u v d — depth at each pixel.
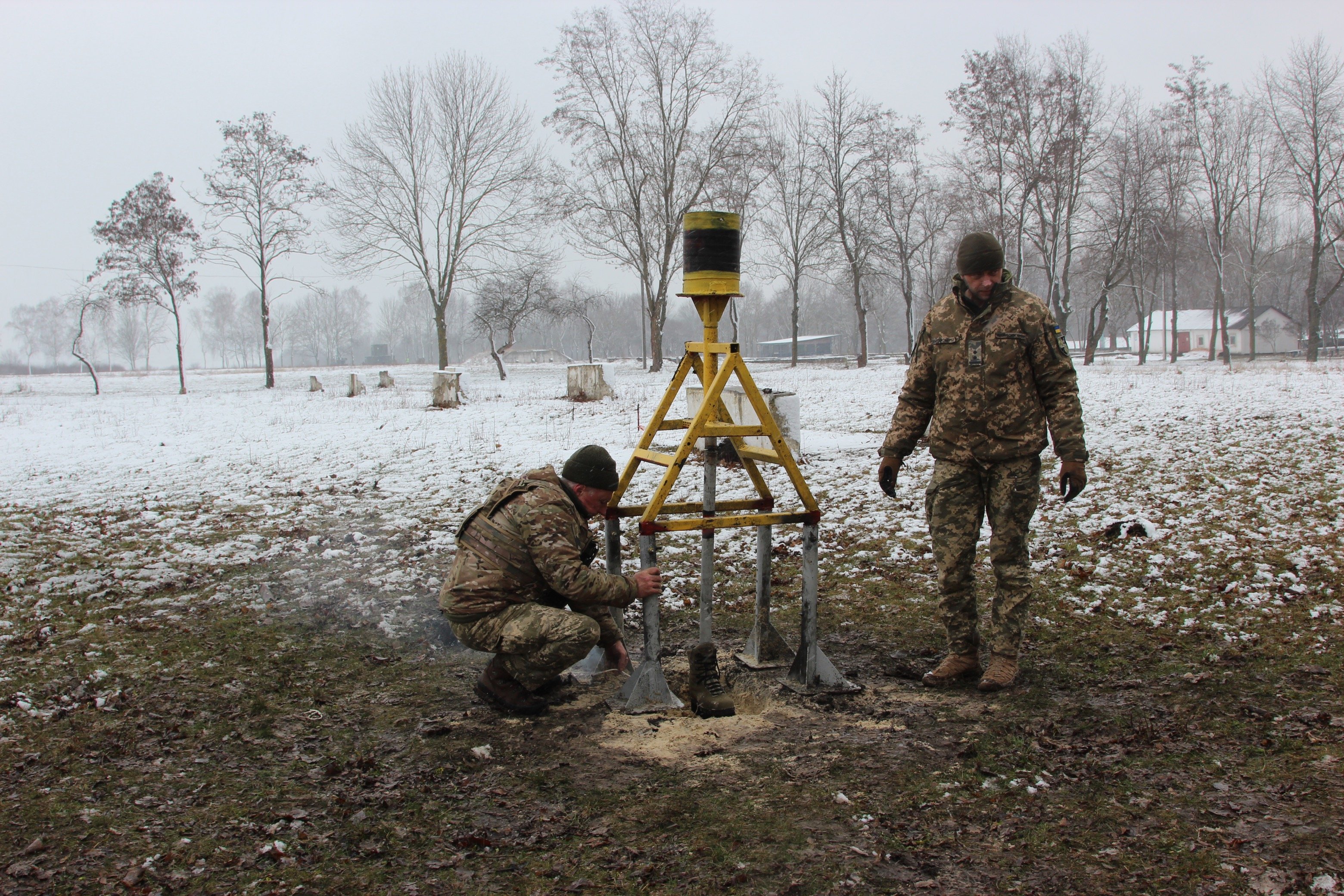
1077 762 3.03
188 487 10.05
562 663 3.52
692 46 44.19
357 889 2.37
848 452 10.80
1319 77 39.84
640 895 2.32
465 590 3.60
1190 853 2.44
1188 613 4.55
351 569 6.12
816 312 129.62
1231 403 14.35
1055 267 41.72
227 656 4.37
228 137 38.12
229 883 2.40
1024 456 3.71
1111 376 23.64
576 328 126.62
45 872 2.45
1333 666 3.72
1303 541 5.70
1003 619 3.76
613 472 3.71
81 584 5.77
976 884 2.33
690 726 3.47
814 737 3.33
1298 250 66.44
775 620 4.86
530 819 2.75
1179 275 70.19
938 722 3.43
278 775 3.08
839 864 2.44
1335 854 2.38
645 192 47.44
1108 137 40.75
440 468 10.77
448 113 42.12
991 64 39.72
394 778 3.05
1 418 20.86
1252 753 3.02
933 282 59.00
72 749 3.29
